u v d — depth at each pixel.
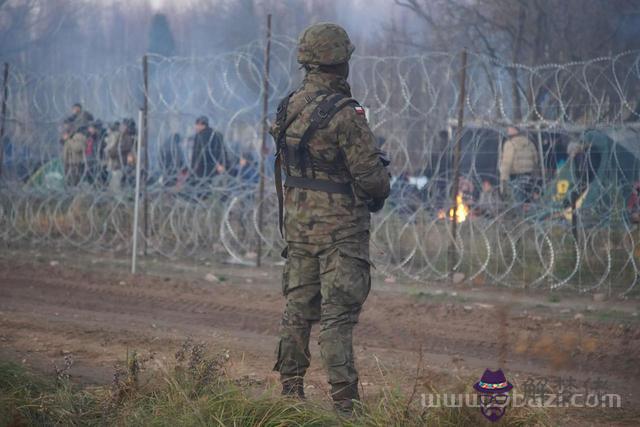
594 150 34.69
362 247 17.22
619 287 34.50
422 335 28.08
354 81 39.34
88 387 19.47
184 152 45.19
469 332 28.31
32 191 48.47
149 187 45.34
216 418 15.84
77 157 46.91
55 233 50.50
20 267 42.00
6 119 48.94
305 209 17.19
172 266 42.69
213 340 26.78
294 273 17.62
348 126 16.70
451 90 39.28
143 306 33.56
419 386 18.59
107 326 29.09
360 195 16.98
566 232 35.75
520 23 70.31
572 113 36.62
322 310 17.20
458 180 36.59
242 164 42.12
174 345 26.09
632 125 33.31
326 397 18.83
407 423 15.62
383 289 35.75
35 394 18.31
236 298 34.56
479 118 35.94
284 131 17.41
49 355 24.41
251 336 28.25
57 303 34.03
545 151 37.53
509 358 25.05
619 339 26.88
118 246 46.44
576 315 30.19
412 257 37.75
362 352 25.70
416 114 39.00
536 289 35.19
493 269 37.28
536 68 35.50
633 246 33.53
